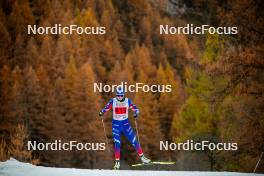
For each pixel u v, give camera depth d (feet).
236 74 205.77
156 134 366.02
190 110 258.57
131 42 513.45
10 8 487.61
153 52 478.59
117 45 484.74
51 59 430.61
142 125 365.20
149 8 511.81
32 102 379.76
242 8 228.63
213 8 384.27
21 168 79.25
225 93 213.25
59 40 447.42
